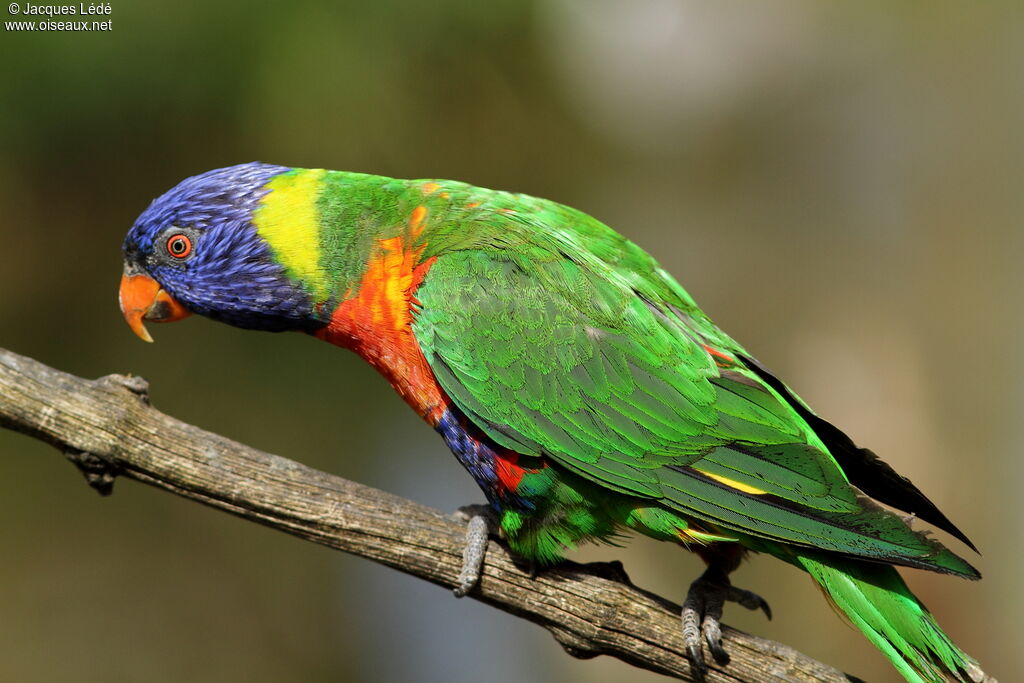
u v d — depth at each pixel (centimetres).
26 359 543
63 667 1253
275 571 1355
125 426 544
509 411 584
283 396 1227
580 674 1319
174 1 925
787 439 578
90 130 989
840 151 1351
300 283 623
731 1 1295
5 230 1085
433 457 1325
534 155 1173
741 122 1332
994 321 1312
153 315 665
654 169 1328
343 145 1011
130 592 1301
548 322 593
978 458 1273
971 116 1330
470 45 1064
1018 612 1210
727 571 597
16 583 1262
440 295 599
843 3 1309
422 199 637
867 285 1347
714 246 1371
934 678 519
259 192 636
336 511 564
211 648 1309
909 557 505
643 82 1282
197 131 1006
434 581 581
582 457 575
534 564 588
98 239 1109
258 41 949
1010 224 1325
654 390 585
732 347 632
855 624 535
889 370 1307
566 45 1166
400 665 1330
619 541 624
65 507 1297
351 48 980
